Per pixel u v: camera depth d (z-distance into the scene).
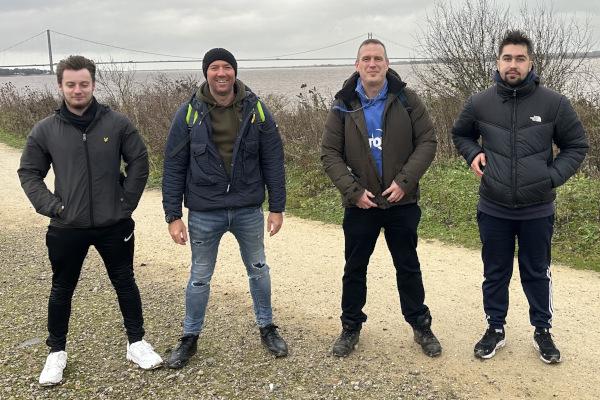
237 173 3.32
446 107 9.40
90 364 3.58
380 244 6.16
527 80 3.24
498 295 3.60
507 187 3.31
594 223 5.99
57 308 3.37
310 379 3.36
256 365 3.54
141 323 3.60
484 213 3.52
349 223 3.52
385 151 3.35
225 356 3.67
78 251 3.27
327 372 3.45
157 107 12.16
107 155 3.20
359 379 3.35
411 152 3.41
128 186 3.32
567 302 4.47
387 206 3.40
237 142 3.25
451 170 8.35
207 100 3.22
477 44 10.58
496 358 3.57
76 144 3.14
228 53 3.14
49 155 3.22
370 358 3.62
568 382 3.27
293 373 3.44
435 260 5.61
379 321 4.21
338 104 3.44
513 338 3.84
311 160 9.39
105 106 3.27
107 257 3.40
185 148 3.30
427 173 8.33
